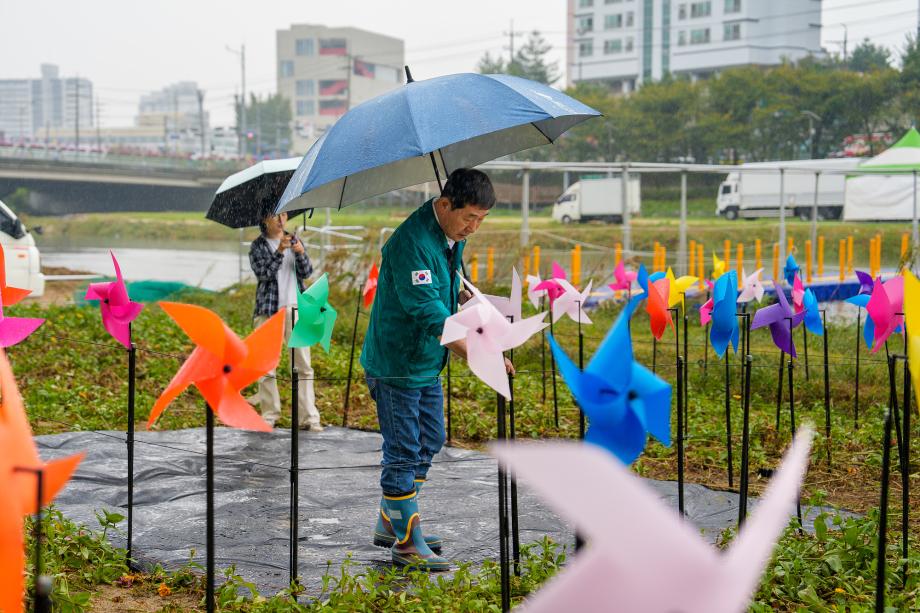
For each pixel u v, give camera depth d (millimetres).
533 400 9133
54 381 9320
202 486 6191
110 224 68812
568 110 4672
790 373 6418
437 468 6871
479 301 3719
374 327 4660
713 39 91562
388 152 4223
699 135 56344
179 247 50938
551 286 8406
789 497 1729
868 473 6727
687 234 33969
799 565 4473
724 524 5559
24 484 2289
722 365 10492
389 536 4891
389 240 4594
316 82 133500
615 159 58469
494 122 4371
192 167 73812
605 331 13633
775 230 34219
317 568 4742
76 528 5008
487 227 33969
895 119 55344
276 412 8148
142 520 5461
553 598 1636
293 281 7988
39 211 76938
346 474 6660
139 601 4301
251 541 5133
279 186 7809
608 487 1552
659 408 2588
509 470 4641
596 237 32656
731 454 6484
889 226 33875
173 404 8875
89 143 189375
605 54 99375
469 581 4371
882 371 10117
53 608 3941
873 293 4965
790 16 92688
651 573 1599
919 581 4336
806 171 21031
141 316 12945
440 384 4836
